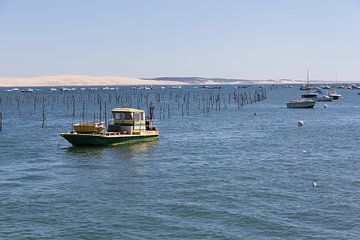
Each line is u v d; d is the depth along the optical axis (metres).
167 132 104.06
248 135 98.31
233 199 44.66
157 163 63.78
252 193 46.88
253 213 40.28
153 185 50.56
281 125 121.06
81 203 43.62
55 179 53.78
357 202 43.50
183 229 36.75
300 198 44.94
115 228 37.00
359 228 36.75
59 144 82.06
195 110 181.00
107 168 60.22
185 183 51.38
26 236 35.44
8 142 85.56
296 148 78.25
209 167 60.81
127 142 80.56
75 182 52.16
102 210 41.44
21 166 61.81
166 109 186.50
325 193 46.78
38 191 48.06
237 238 34.94
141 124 84.12
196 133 102.06
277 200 44.28
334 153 72.44
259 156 69.69
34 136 95.31
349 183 51.03
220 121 132.88
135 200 44.53
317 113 164.25
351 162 64.06
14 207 42.34
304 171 57.78
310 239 34.72
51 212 40.94
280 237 35.09
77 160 65.94
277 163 63.59
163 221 38.56
